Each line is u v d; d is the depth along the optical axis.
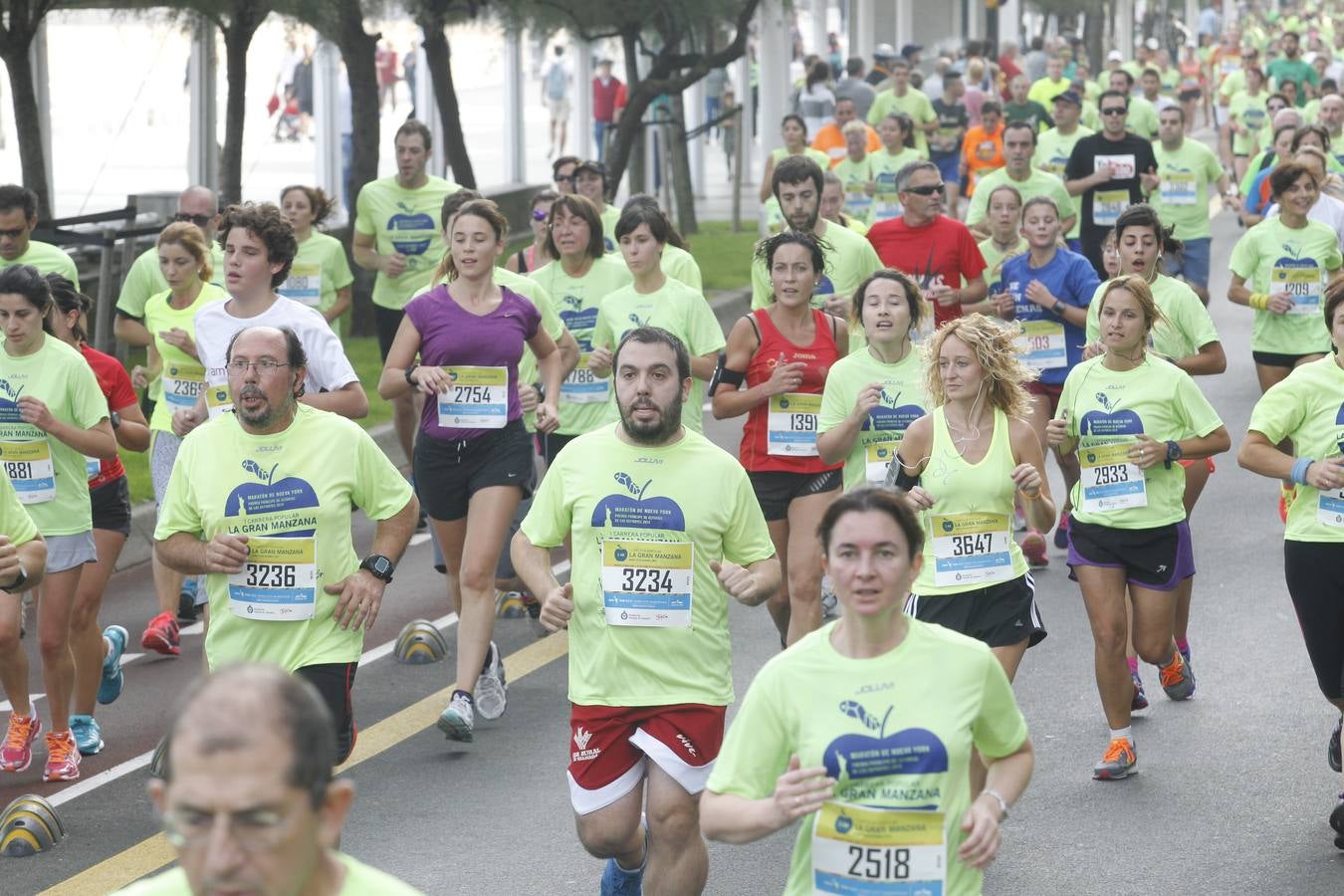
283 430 12.65
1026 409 13.91
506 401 17.27
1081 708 17.61
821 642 8.91
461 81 58.62
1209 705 17.64
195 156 44.78
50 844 14.63
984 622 13.91
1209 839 14.25
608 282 21.44
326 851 5.88
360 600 12.56
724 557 12.03
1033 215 23.48
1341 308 14.27
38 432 16.06
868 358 16.66
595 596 11.81
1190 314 20.34
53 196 42.12
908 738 8.70
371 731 17.44
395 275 28.47
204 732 5.50
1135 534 15.70
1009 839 14.35
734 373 17.66
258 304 15.51
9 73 31.78
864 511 8.68
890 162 42.47
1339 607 14.51
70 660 16.34
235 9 34.09
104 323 31.72
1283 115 36.62
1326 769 15.77
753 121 77.12
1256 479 27.97
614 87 65.88
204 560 12.50
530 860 14.07
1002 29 104.00
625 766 11.78
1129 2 125.19
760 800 8.59
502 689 17.31
